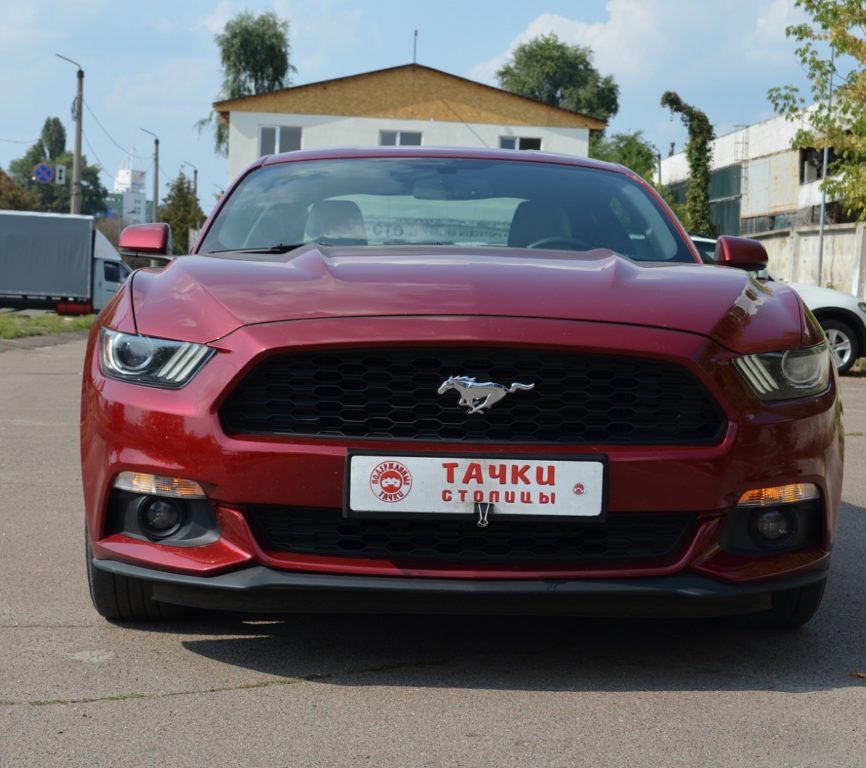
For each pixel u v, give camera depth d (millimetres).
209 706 2629
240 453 2748
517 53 77750
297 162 4328
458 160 4301
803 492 2938
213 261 3318
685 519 2830
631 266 3299
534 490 2740
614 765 2328
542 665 2975
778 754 2398
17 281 29875
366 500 2732
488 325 2770
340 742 2426
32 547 4180
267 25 55750
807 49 16219
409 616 3396
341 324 2781
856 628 3373
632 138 58844
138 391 2873
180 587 2867
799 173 34656
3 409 8578
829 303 13477
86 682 2777
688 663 3018
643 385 2809
